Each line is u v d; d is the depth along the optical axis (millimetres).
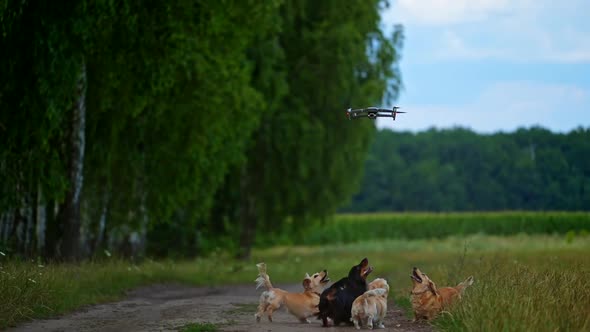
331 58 47031
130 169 33031
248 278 30094
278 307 14844
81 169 27391
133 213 34625
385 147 133125
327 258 46969
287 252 60906
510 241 59094
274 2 33188
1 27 21500
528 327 11148
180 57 27469
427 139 132625
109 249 34469
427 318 14492
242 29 32625
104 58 26281
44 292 16484
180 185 34906
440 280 18938
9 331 13930
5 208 25391
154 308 17891
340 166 48375
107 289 20859
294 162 47281
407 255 47344
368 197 130375
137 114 29406
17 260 20953
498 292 13031
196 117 32312
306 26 48469
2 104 23172
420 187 125938
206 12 26250
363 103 47844
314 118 47500
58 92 22641
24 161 25109
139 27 24984
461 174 121938
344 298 14023
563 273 15102
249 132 40625
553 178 62719
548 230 61938
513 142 89688
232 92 35688
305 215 49531
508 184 89312
